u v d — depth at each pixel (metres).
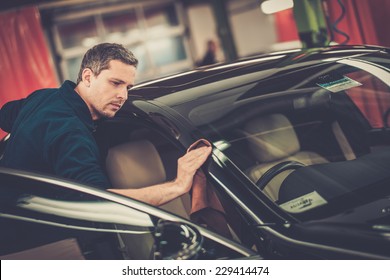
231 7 13.32
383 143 2.56
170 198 2.05
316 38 4.80
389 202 1.97
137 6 12.08
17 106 2.85
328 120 2.71
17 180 1.98
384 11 5.38
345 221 1.87
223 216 2.10
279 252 1.77
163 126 2.36
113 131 2.80
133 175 2.65
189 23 12.86
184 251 1.58
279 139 2.57
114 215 1.83
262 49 12.73
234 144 2.35
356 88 2.68
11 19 7.31
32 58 7.42
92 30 11.49
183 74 3.01
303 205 2.02
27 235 1.86
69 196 1.91
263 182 2.24
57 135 2.25
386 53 2.85
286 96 2.66
